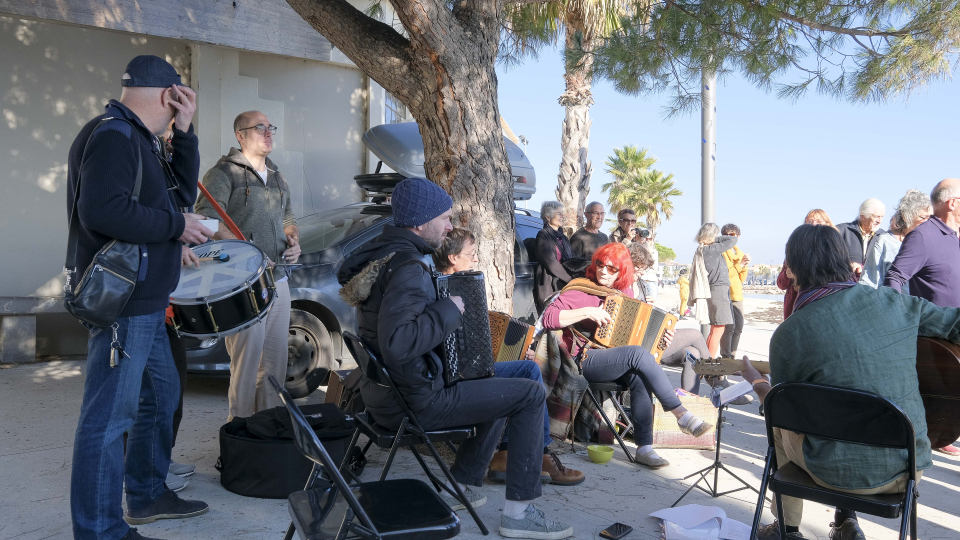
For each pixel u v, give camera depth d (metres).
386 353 2.60
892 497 2.43
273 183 4.20
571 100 15.33
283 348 4.20
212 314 3.05
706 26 5.75
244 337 3.94
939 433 2.60
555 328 4.29
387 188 6.14
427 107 4.46
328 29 4.49
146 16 6.53
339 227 5.89
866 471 2.41
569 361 4.32
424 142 4.62
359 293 2.76
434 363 2.79
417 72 4.43
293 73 8.52
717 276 7.20
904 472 2.40
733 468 4.21
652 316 4.33
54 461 3.76
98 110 7.56
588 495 3.65
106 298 2.43
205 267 3.28
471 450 3.28
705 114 8.80
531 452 3.03
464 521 3.24
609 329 4.25
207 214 3.88
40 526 2.96
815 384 2.38
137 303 2.60
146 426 3.01
